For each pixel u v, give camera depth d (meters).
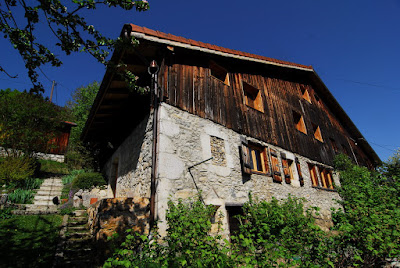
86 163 13.04
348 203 3.79
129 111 6.66
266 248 2.64
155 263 2.23
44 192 7.69
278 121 8.43
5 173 7.50
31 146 9.53
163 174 4.25
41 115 10.06
